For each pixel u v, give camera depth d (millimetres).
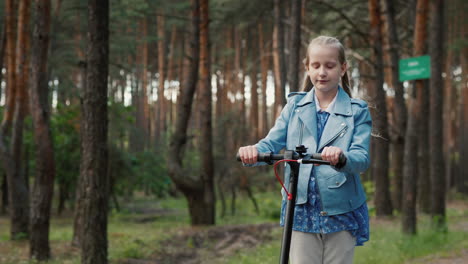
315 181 2588
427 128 15508
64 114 17250
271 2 16953
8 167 11156
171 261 8648
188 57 12688
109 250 9273
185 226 13156
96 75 5957
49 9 8312
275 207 17500
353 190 2594
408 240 8406
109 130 16938
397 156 14812
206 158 13195
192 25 12734
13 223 11125
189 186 12844
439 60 10938
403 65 9133
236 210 19438
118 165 18453
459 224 12367
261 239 10156
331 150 2225
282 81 12953
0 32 14344
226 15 17969
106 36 5988
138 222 16266
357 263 6887
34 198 8672
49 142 8664
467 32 23219
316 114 2664
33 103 8477
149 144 24906
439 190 10461
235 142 17797
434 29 10977
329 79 2543
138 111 28094
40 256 8641
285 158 2359
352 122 2564
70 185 18047
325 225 2561
